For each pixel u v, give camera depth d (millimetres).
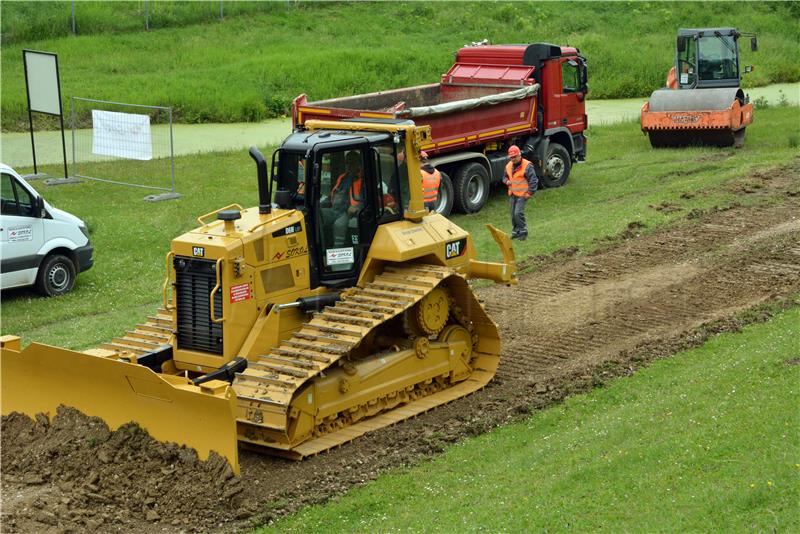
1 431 11875
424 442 11961
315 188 12531
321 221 12719
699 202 23156
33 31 44062
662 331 15680
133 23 46625
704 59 31547
